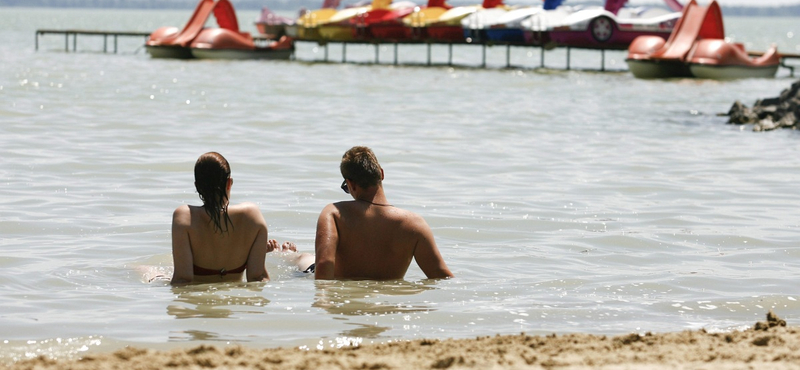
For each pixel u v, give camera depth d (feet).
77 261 69.67
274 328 52.75
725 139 160.56
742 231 84.79
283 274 65.87
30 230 80.48
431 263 64.23
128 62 371.76
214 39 395.75
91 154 124.26
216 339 50.55
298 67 369.50
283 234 81.71
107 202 93.71
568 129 171.94
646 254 75.72
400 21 401.90
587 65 474.90
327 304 57.67
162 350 48.37
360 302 58.23
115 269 67.46
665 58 333.62
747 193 106.22
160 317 54.65
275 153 130.72
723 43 337.31
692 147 148.46
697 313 58.18
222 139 144.56
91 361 43.37
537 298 60.80
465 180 112.98
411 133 159.63
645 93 268.00
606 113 205.16
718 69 331.16
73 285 62.54
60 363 43.32
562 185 110.11
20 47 504.84
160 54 403.54
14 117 163.94
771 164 129.80
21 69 306.76
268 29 462.60
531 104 223.92
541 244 79.15
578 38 379.76
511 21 384.88
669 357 44.62
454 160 129.18
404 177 114.32
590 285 64.75
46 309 56.29
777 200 102.06
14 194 96.37
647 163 129.49
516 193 104.06
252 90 247.50
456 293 61.11
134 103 200.03
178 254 62.75
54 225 82.53
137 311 55.93
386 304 57.98
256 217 64.08
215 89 247.50
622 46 380.99
